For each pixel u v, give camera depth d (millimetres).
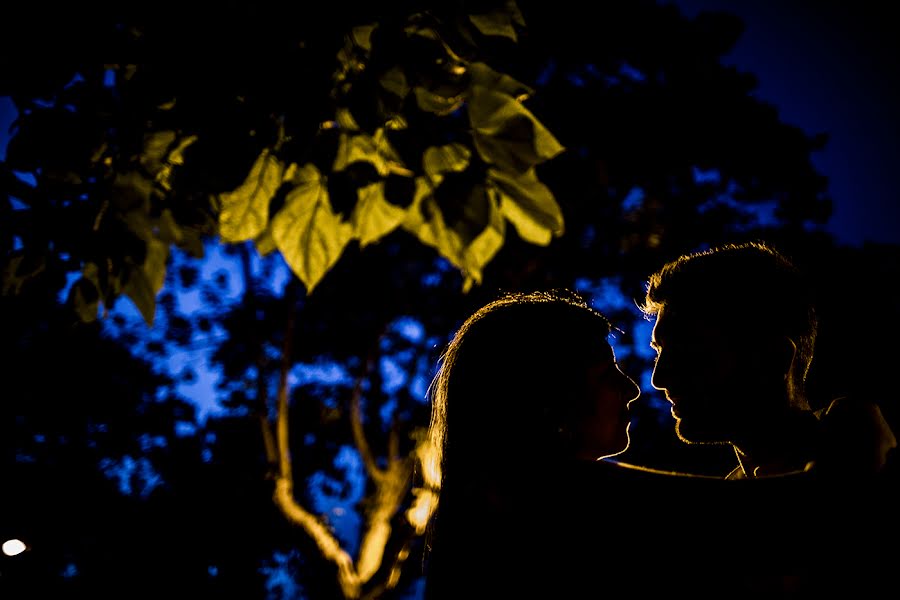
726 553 1065
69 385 11141
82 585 10719
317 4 2018
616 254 10820
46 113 2174
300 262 2172
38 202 2299
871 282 8984
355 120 1963
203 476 11430
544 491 1195
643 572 1085
